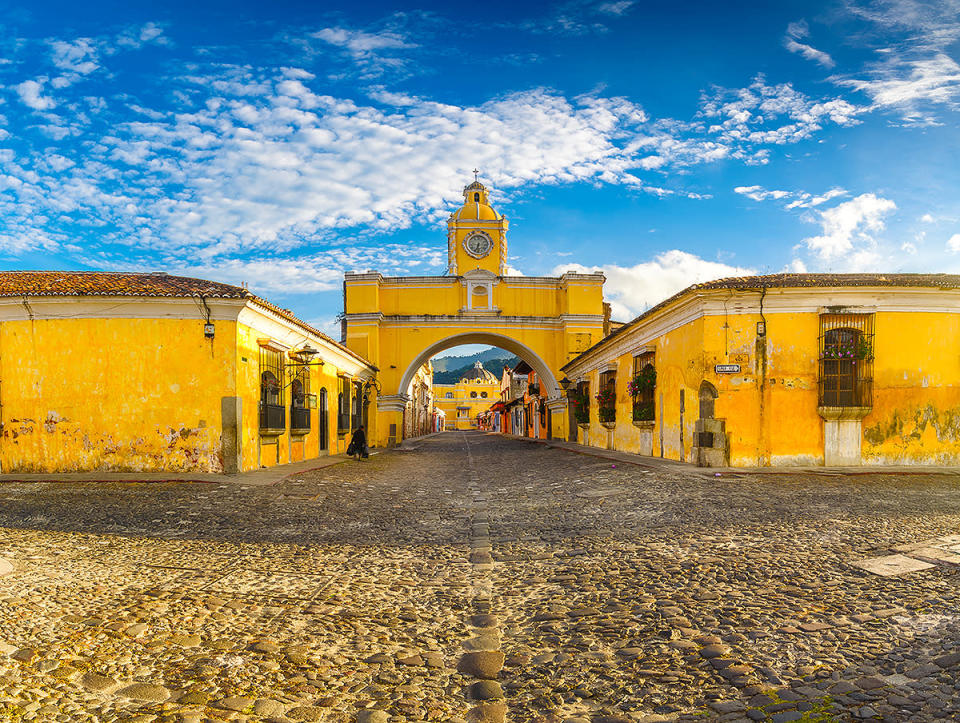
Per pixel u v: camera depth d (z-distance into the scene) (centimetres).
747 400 1248
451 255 3328
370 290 3061
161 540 723
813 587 484
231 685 360
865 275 1412
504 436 4903
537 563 628
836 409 1223
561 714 327
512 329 3138
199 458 1270
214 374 1275
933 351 1259
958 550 562
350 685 364
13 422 1252
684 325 1376
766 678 346
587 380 2533
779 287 1220
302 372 1770
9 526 774
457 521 880
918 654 360
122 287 1264
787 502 832
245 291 1309
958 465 1255
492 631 445
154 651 402
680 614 446
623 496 980
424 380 5747
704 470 1190
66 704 331
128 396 1260
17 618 439
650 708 326
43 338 1255
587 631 434
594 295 3108
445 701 346
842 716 300
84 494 1014
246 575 582
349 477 1412
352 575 592
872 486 971
